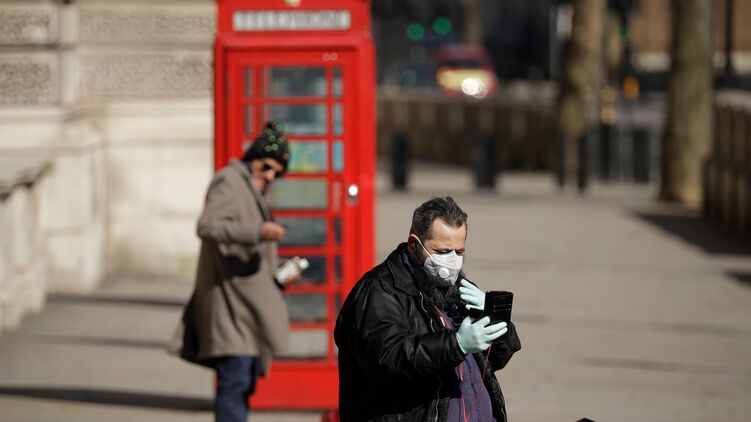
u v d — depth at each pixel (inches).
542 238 2488.9
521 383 1375.5
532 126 4741.6
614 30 6018.7
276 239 1002.1
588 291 1916.8
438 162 5260.8
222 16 1185.4
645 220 2785.4
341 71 1190.9
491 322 636.7
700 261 2204.7
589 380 1389.0
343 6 1186.6
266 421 1199.6
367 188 1199.6
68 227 1766.7
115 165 1923.0
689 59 3171.8
